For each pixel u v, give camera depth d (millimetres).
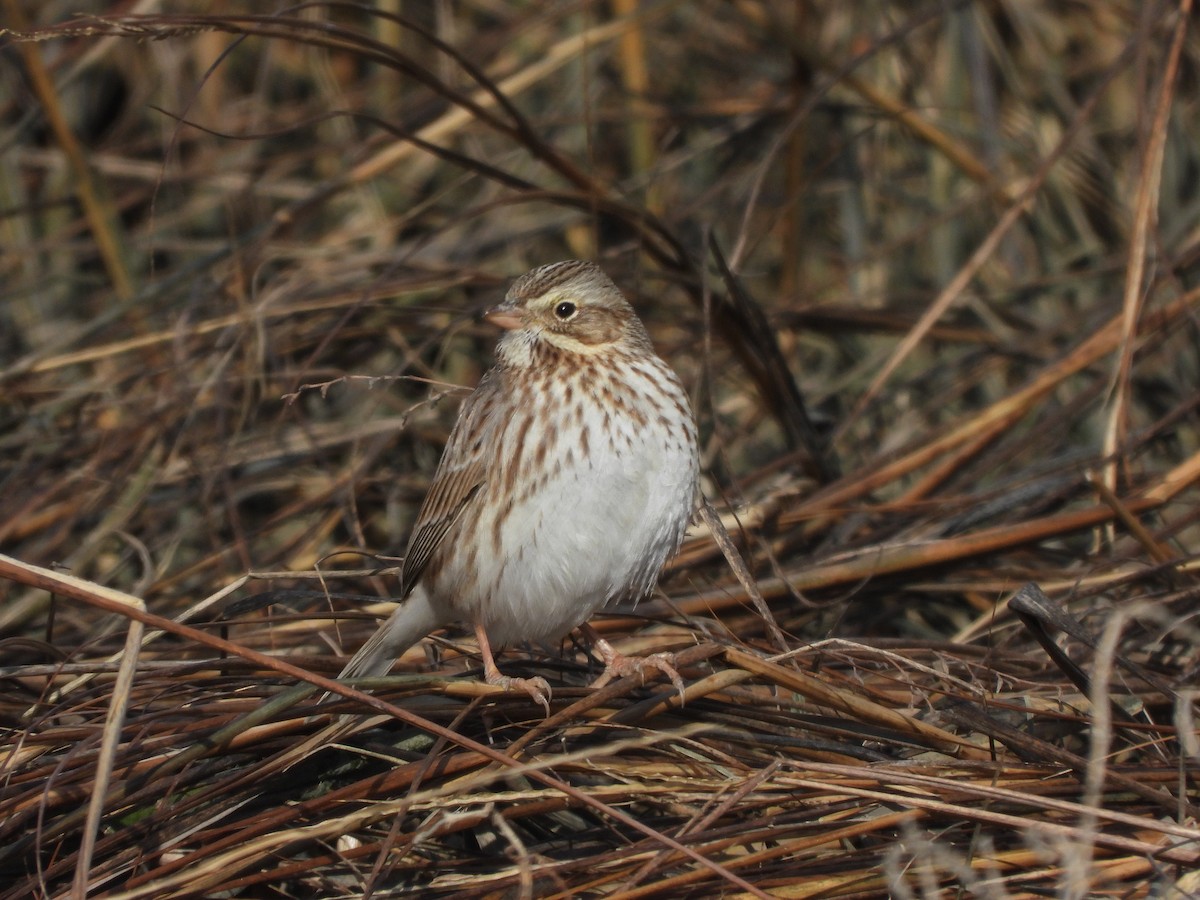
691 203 14914
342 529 11969
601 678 8203
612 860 6996
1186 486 10188
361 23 17203
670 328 13961
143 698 8383
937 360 14844
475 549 8633
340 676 7883
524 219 15836
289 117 16828
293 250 13273
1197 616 8852
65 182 15695
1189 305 11766
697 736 7805
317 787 7777
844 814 7266
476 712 7961
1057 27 16547
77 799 7371
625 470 8430
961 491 11438
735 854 7203
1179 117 15852
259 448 11906
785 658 8039
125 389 12914
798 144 14234
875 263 15938
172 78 16406
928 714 8094
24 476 12008
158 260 16141
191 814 7371
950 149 14312
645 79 15812
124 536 10594
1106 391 11445
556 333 8609
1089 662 8867
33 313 15164
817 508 11078
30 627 10656
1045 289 15203
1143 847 6488
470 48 15977
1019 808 7152
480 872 7316
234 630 10172
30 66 13250
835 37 16734
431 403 9430
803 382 14656
